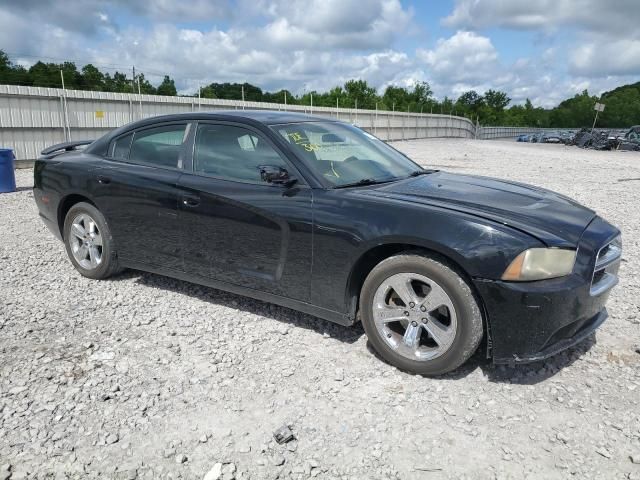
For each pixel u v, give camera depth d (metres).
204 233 3.95
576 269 2.93
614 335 3.83
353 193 3.42
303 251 3.47
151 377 3.17
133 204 4.33
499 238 2.89
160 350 3.51
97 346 3.56
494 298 2.87
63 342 3.61
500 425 2.75
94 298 4.44
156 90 51.06
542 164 20.53
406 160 4.52
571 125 121.00
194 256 4.08
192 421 2.76
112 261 4.70
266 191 3.65
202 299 4.42
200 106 23.03
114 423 2.73
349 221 3.28
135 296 4.49
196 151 4.13
